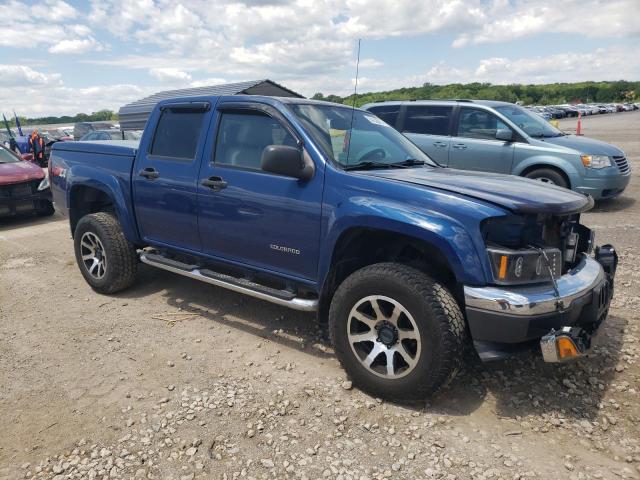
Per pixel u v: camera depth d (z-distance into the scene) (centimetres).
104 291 515
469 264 288
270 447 283
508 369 361
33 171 938
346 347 333
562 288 295
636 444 283
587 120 4784
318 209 345
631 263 592
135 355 391
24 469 267
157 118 461
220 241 412
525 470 263
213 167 407
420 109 972
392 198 316
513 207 291
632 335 412
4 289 543
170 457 275
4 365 376
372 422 304
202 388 343
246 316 463
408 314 303
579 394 331
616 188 870
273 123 381
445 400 325
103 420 308
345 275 359
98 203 556
